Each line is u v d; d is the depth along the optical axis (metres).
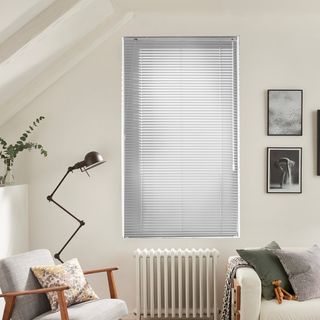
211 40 4.41
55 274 3.52
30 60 3.71
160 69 4.41
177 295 4.32
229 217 4.41
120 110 4.36
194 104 4.41
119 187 4.37
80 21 3.75
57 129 4.38
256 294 3.52
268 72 4.34
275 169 4.34
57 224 4.37
